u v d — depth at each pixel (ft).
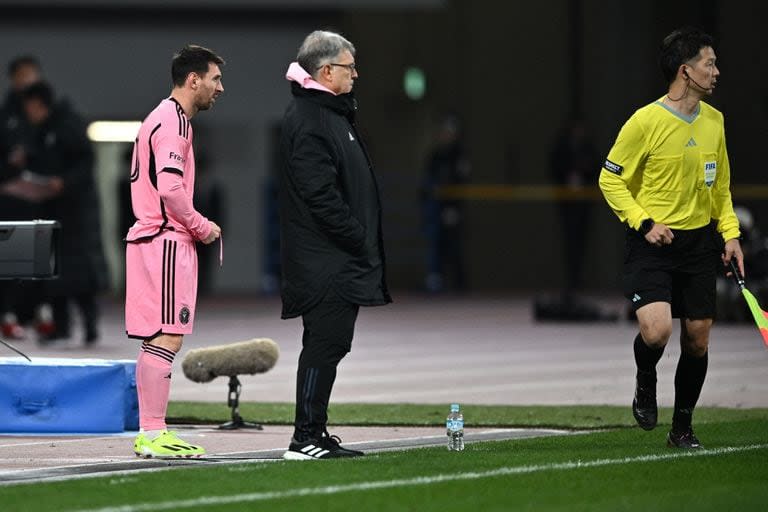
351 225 101.96
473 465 98.53
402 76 356.59
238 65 333.83
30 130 204.85
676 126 103.71
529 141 343.87
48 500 86.33
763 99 313.53
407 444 113.39
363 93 355.77
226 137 341.62
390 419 129.39
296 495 86.99
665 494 87.20
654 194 104.63
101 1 313.73
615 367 178.40
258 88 334.65
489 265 348.18
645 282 104.01
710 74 103.24
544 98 342.64
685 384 107.14
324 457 102.63
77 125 205.16
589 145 286.87
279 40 334.24
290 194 102.99
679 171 103.76
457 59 352.69
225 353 124.88
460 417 107.55
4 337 219.82
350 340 103.91
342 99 103.24
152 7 323.16
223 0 316.81
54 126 204.44
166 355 107.14
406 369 178.50
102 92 328.90
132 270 107.14
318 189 101.19
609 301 305.73
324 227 102.06
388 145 359.25
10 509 83.61
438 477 93.15
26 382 120.98
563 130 289.53
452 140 328.08
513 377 168.04
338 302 102.73
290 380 166.81
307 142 101.71
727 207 106.32
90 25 327.47
